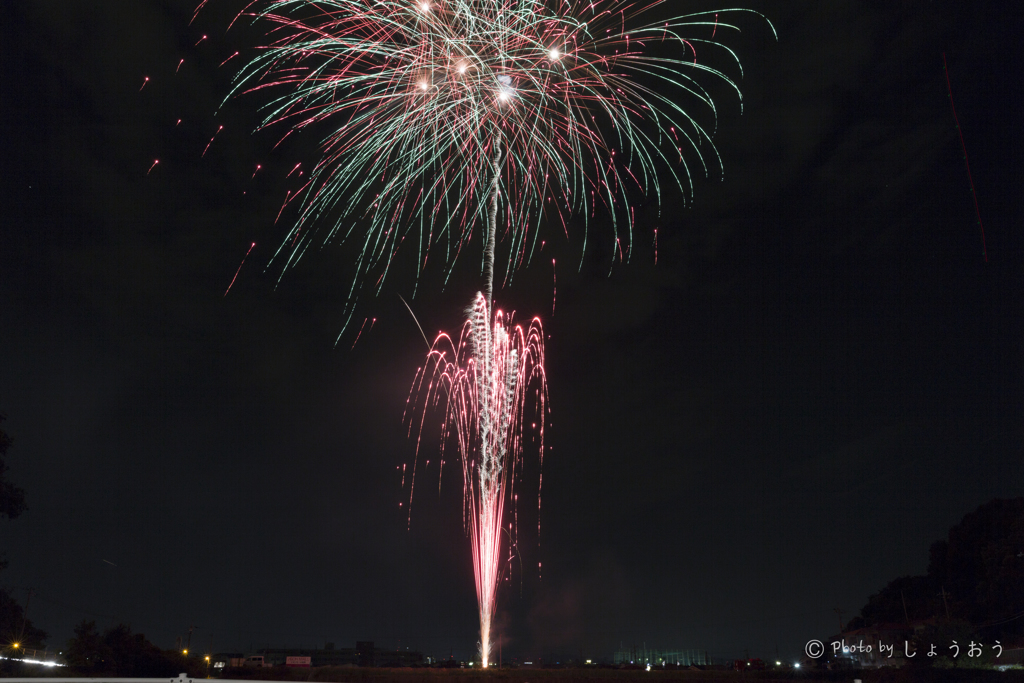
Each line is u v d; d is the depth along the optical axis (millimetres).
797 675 56531
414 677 49062
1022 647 63375
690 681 54344
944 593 80188
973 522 82375
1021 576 70125
